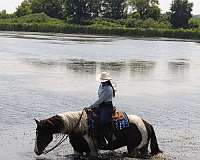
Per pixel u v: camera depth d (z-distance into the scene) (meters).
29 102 24.28
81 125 14.02
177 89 32.25
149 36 149.50
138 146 14.22
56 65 46.47
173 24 170.25
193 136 17.88
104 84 14.04
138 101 26.27
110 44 93.94
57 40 101.06
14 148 15.16
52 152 14.91
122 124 14.09
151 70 45.62
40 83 32.09
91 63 50.41
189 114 22.84
